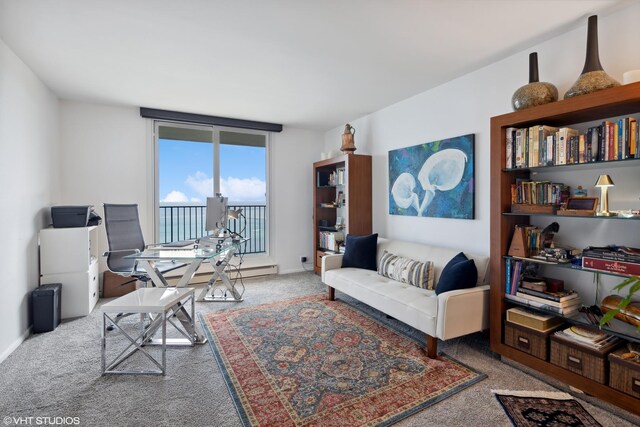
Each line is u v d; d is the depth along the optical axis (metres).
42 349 2.44
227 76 3.03
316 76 3.04
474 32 2.24
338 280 3.40
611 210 2.01
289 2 1.89
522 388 1.94
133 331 2.80
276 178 5.10
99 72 2.93
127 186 4.09
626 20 1.94
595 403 1.78
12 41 2.35
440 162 3.26
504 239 2.29
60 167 3.69
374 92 3.49
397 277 3.09
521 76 2.54
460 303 2.25
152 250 2.87
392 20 2.08
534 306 2.11
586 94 1.79
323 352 2.39
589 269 1.86
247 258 4.97
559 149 1.99
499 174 2.28
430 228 3.43
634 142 1.68
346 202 4.19
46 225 3.23
